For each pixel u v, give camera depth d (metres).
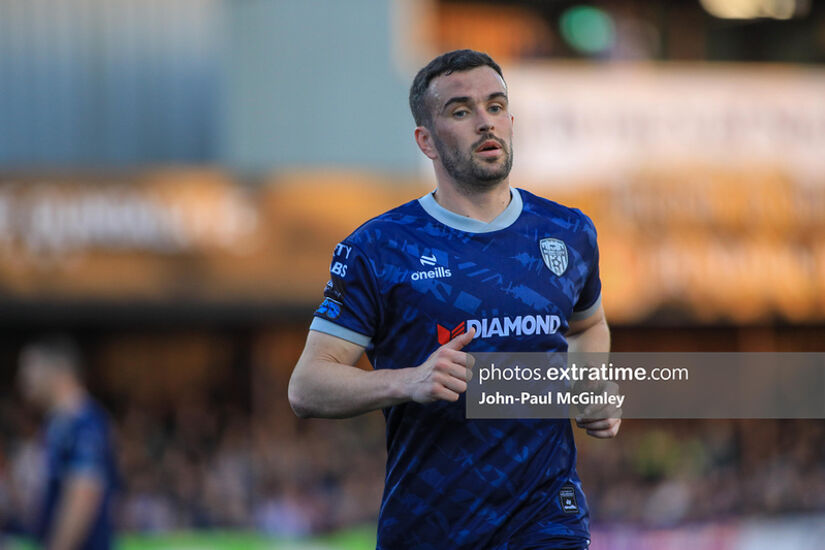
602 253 47.94
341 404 10.07
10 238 45.97
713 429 50.09
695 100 49.28
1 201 46.03
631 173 48.50
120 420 53.62
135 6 54.34
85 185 46.59
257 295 47.16
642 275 48.28
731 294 49.16
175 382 55.12
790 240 49.75
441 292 10.38
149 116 54.06
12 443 49.88
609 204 48.25
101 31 53.91
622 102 48.75
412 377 9.72
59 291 46.16
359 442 49.44
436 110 10.65
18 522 36.94
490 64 10.78
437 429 10.43
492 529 10.33
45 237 46.16
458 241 10.57
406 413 10.55
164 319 47.06
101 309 46.47
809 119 50.25
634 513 41.62
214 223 47.03
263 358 55.91
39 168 46.44
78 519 21.14
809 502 45.25
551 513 10.51
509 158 10.69
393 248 10.52
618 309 48.06
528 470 10.45
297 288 47.34
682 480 45.66
